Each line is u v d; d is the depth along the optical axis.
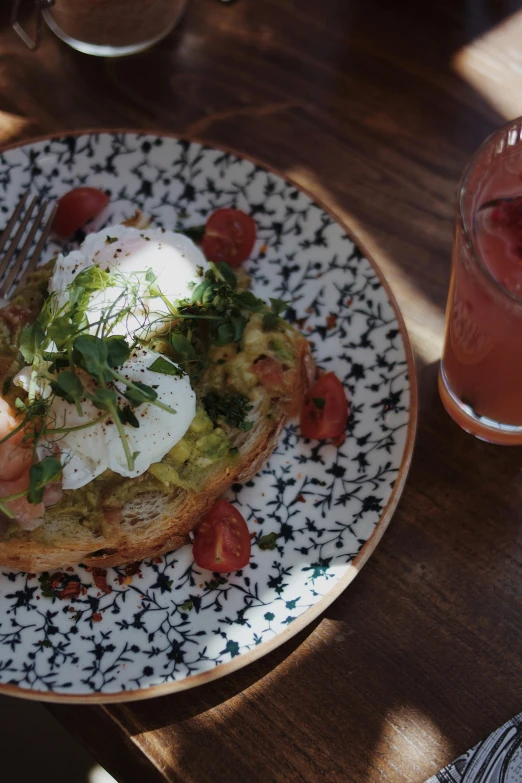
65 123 0.58
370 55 0.58
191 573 0.46
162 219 0.55
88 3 0.57
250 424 0.46
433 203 0.55
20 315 0.48
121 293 0.46
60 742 0.60
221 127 0.58
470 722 0.44
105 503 0.45
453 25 0.59
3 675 0.44
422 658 0.45
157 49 0.60
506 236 0.41
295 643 0.46
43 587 0.46
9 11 0.61
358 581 0.47
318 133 0.57
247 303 0.48
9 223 0.53
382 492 0.47
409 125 0.57
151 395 0.43
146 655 0.44
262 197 0.54
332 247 0.52
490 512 0.48
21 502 0.44
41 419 0.44
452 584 0.47
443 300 0.53
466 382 0.47
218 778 0.43
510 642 0.45
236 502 0.48
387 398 0.49
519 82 0.57
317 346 0.51
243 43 0.59
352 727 0.44
